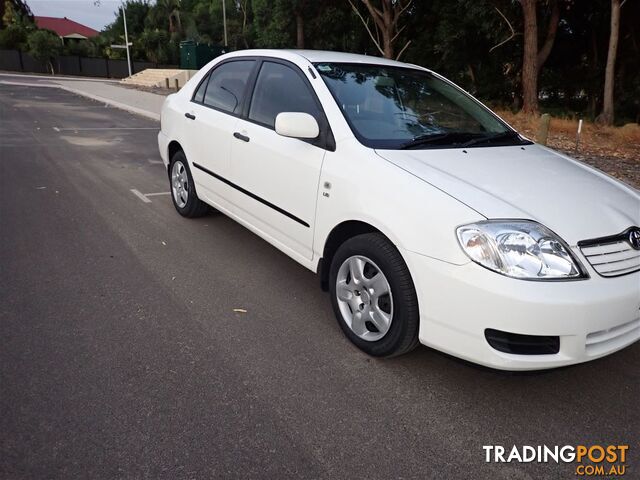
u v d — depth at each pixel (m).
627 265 2.55
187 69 31.80
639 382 2.89
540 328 2.33
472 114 3.93
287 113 3.19
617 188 3.13
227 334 3.21
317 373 2.85
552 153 3.65
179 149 5.34
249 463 2.19
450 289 2.47
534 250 2.39
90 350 2.96
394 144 3.16
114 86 28.83
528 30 16.11
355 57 4.03
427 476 2.18
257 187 3.86
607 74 15.38
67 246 4.54
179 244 4.71
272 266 4.30
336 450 2.29
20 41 46.50
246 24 54.25
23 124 12.40
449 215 2.51
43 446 2.23
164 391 2.63
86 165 8.02
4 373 2.71
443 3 21.88
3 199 5.89
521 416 2.58
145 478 2.09
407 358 3.03
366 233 2.95
